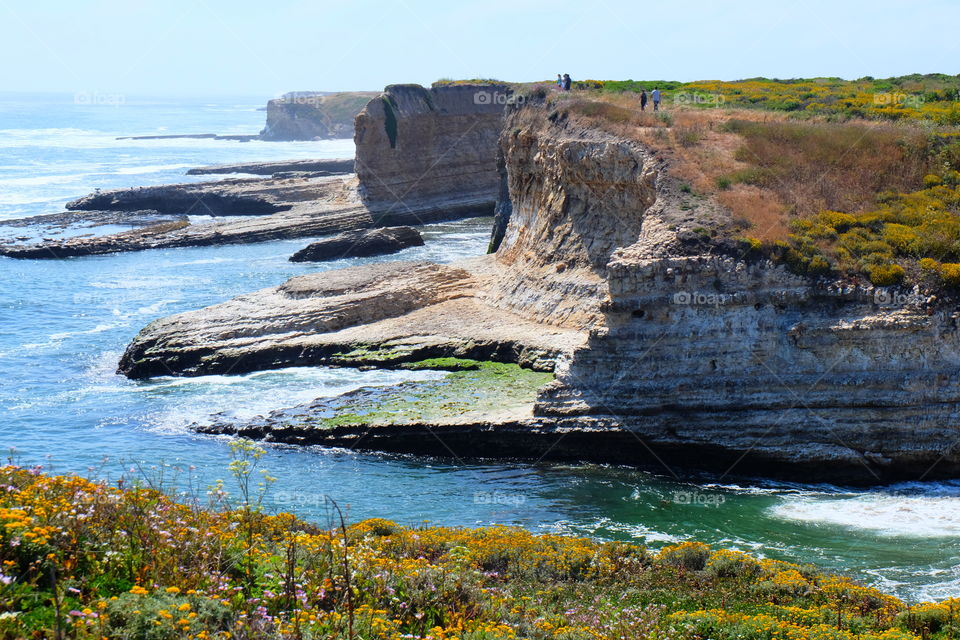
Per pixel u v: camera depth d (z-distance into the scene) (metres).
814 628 19.38
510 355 50.56
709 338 38.66
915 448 36.28
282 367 53.31
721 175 47.00
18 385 50.88
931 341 36.66
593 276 54.19
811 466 36.94
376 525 25.14
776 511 33.56
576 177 56.41
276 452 40.88
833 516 32.97
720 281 39.06
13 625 10.67
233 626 11.93
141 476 35.22
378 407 43.81
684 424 38.16
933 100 65.88
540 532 31.59
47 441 41.59
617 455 39.25
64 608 11.63
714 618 19.80
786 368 37.78
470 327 54.59
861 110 60.00
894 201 43.66
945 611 21.17
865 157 47.12
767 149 49.12
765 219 41.81
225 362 52.81
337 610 13.94
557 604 20.02
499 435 39.94
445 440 40.47
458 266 70.62
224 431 43.16
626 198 53.16
